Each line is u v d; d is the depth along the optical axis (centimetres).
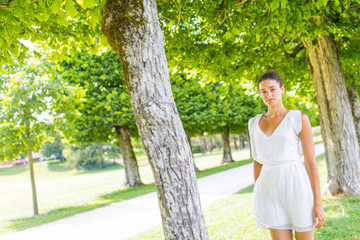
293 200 237
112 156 5462
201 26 660
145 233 607
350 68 1095
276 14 512
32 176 1180
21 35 448
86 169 5228
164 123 248
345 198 659
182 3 532
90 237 677
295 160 246
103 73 1543
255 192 263
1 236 826
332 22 628
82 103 1323
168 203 246
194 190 253
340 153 702
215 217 654
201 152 6562
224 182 1340
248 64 809
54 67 1172
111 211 996
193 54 659
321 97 729
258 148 258
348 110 707
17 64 1045
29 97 1069
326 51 707
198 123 1833
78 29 510
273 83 251
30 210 1370
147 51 252
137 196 1284
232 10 564
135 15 252
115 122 1534
